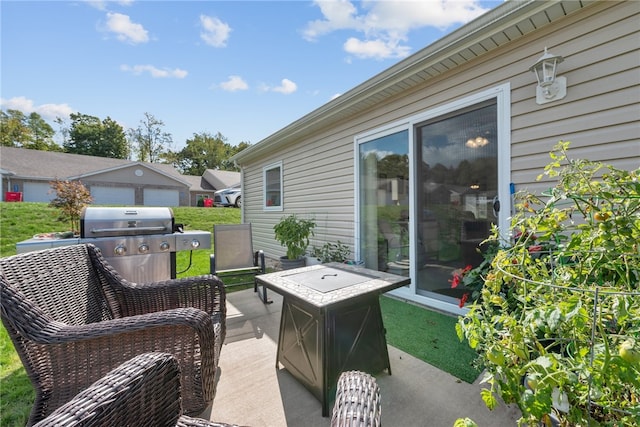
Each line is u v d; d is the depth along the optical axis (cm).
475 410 161
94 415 78
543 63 229
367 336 186
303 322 182
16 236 735
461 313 297
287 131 530
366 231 412
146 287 195
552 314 89
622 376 79
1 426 153
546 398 82
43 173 1703
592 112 220
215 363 156
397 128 362
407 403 168
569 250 115
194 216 1236
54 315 143
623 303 85
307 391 182
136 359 100
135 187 1978
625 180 109
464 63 294
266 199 685
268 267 568
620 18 209
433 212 326
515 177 259
